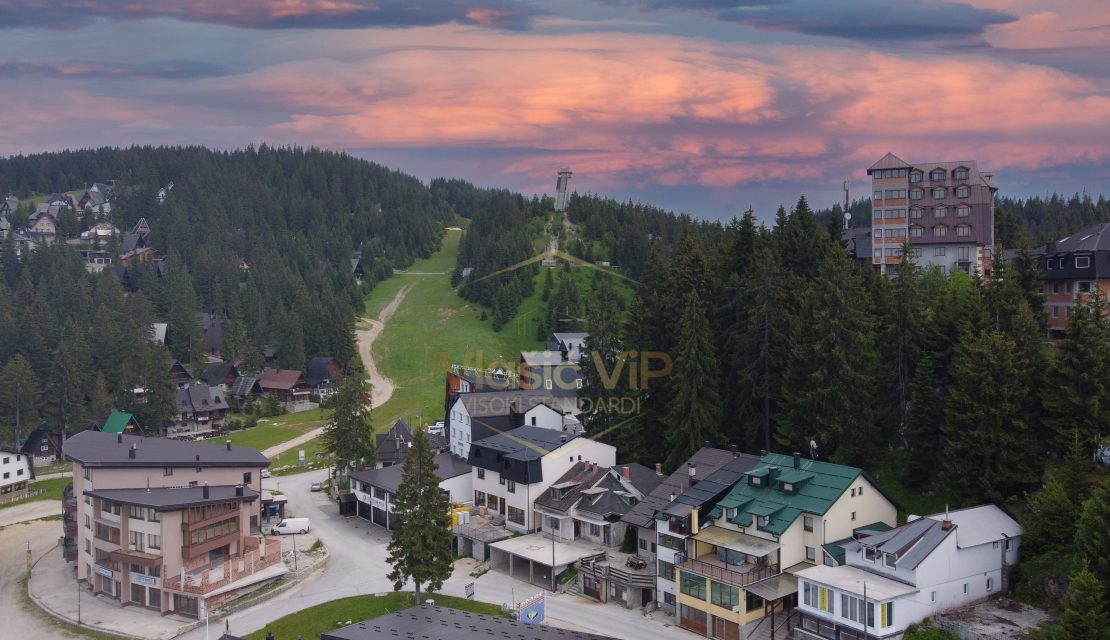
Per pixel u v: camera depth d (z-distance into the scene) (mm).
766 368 82188
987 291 80812
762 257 87500
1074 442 64875
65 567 88812
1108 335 70312
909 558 58719
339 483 110812
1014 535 62281
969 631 55469
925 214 118875
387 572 81938
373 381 173000
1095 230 100625
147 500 77062
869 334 79562
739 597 62156
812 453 73188
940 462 73500
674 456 84625
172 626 72188
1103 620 49594
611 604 71750
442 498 72625
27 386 139875
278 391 173375
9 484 119188
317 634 68125
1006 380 68125
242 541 83188
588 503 81688
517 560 81688
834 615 58531
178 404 158750
